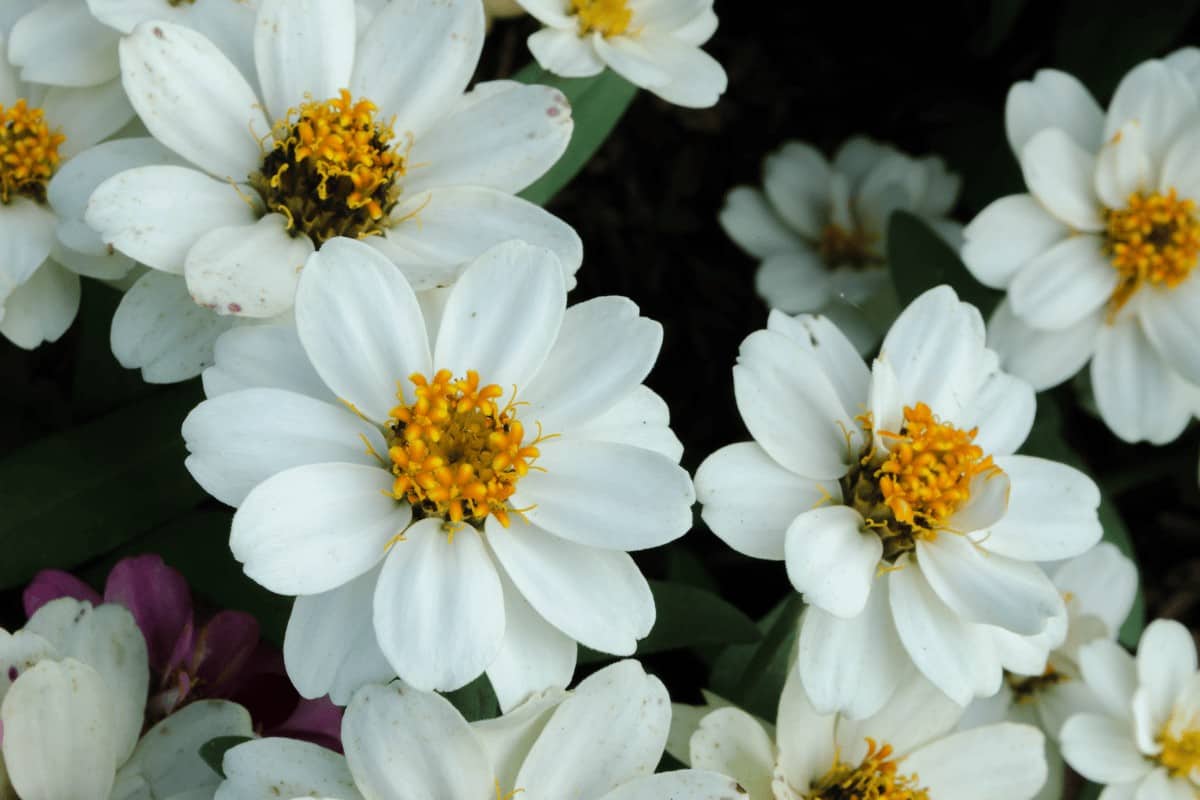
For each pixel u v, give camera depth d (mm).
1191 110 509
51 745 413
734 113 586
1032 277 505
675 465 416
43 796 415
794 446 437
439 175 444
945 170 570
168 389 465
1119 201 506
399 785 411
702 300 568
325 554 410
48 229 449
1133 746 493
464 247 438
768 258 561
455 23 444
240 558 405
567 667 420
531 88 447
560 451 421
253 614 454
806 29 591
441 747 410
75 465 458
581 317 426
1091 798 509
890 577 437
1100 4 550
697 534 539
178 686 434
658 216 574
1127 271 507
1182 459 557
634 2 482
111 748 419
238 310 422
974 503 434
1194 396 511
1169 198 508
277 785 413
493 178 444
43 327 452
